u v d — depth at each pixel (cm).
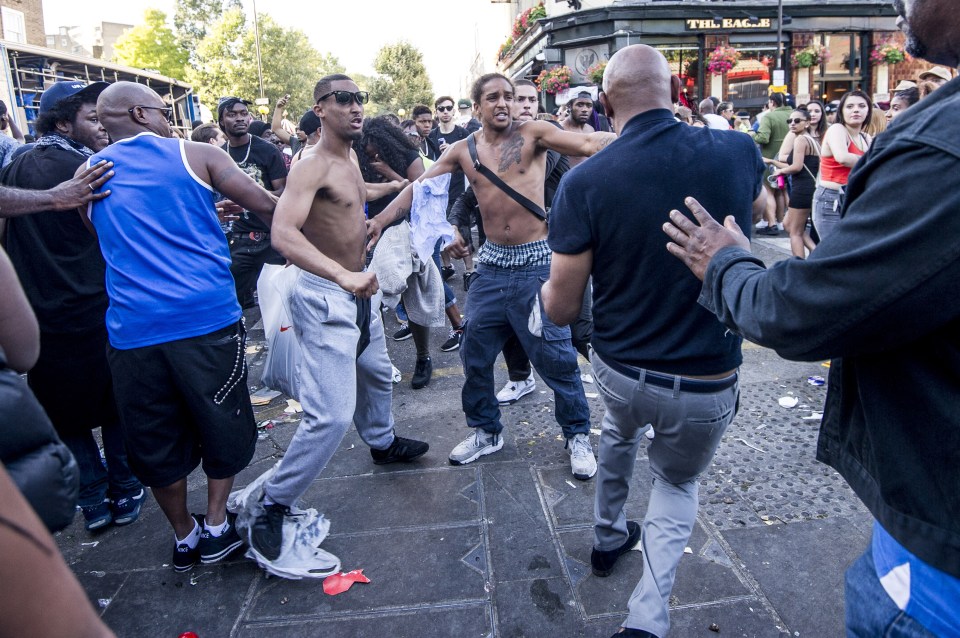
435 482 317
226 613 238
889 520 107
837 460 123
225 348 246
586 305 349
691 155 183
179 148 241
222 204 274
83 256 275
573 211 192
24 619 58
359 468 336
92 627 64
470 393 331
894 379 103
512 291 313
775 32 1806
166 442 245
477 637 219
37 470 78
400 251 399
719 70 1722
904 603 106
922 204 89
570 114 549
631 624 193
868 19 1848
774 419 364
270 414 418
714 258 130
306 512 275
